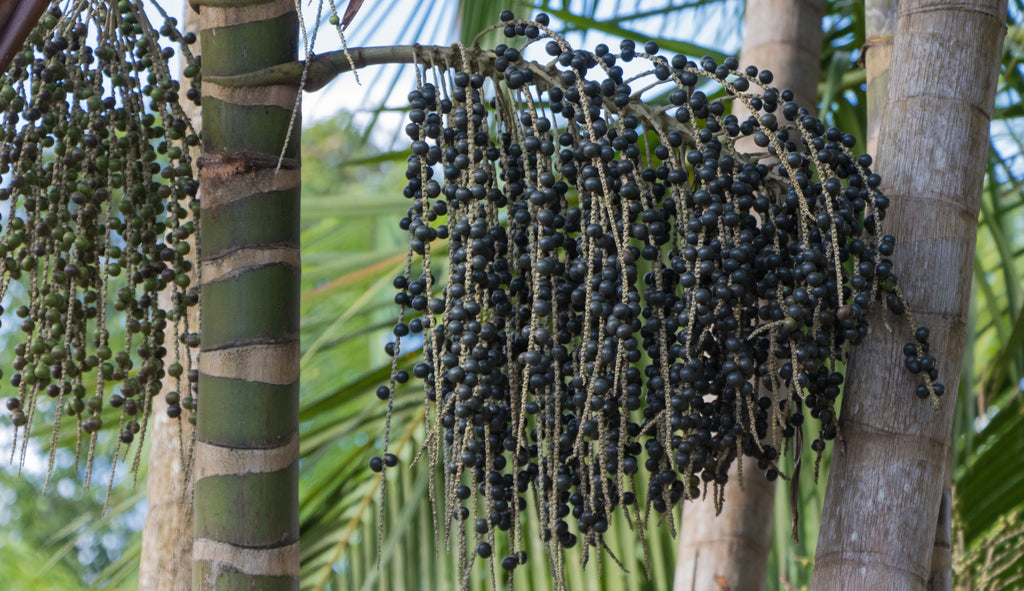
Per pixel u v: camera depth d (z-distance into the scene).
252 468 2.53
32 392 2.64
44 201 2.69
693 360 2.51
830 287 2.56
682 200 2.55
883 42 2.97
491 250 2.53
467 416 2.49
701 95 2.58
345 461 4.26
